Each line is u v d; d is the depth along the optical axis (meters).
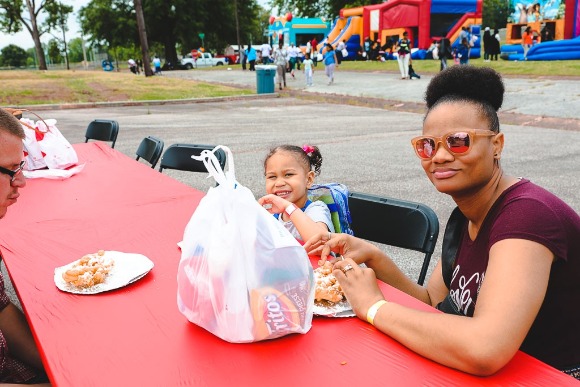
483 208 1.69
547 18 28.11
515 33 29.62
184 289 1.61
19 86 19.48
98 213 2.91
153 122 12.02
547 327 1.65
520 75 19.09
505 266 1.41
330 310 1.67
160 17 50.00
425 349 1.40
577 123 10.59
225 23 53.84
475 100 1.63
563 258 1.49
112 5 52.16
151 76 25.88
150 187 3.48
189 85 21.08
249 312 1.49
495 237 1.51
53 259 2.25
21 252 2.34
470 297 1.71
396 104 14.52
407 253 4.34
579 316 1.63
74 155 4.11
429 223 2.55
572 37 27.00
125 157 4.52
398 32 32.62
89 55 92.38
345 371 1.37
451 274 1.94
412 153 8.03
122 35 52.19
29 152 3.89
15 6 49.28
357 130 10.45
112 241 2.46
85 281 1.90
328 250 2.10
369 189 6.02
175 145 4.53
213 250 1.49
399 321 1.50
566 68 19.69
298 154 2.72
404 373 1.35
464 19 30.67
